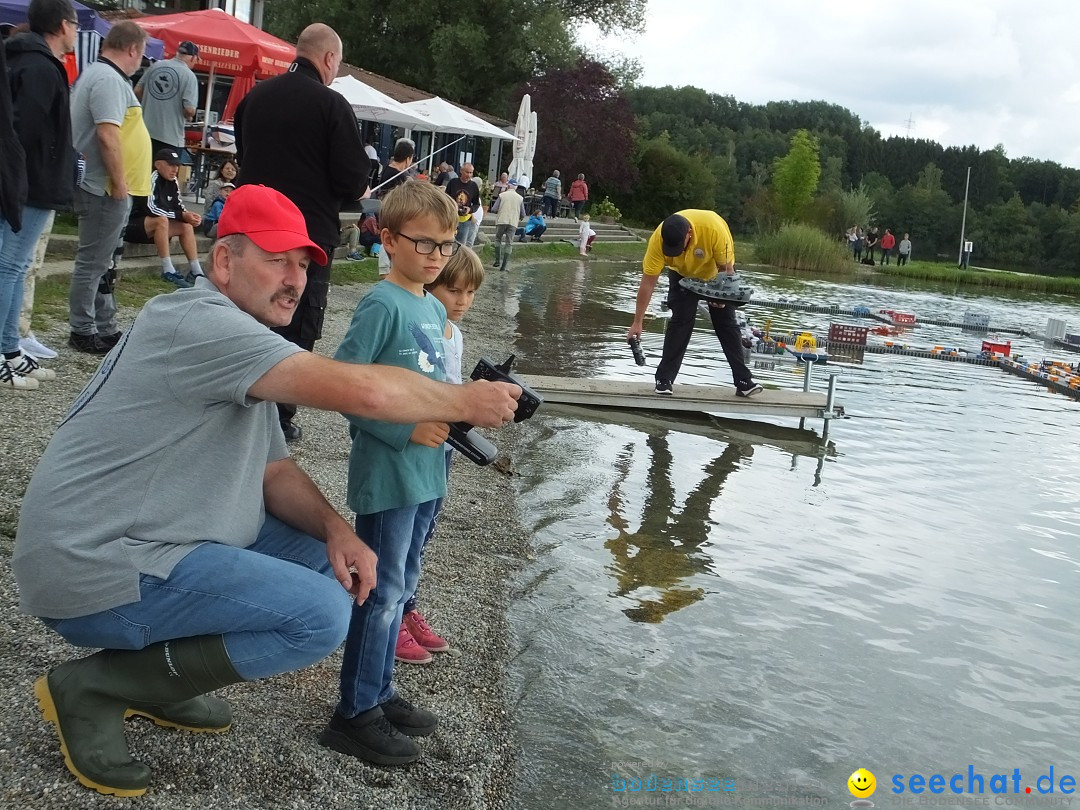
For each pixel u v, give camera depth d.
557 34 39.53
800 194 53.03
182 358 2.36
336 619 2.53
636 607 4.65
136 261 9.34
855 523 6.36
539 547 5.25
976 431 9.73
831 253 37.25
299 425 6.29
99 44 10.10
